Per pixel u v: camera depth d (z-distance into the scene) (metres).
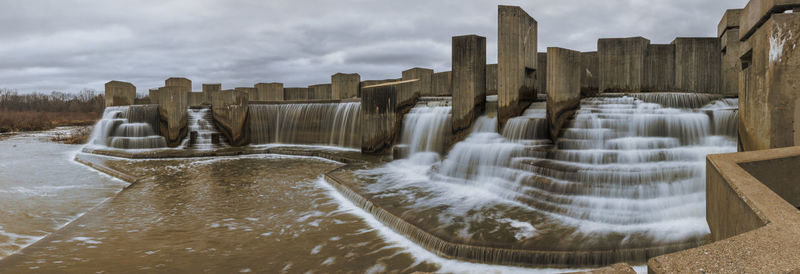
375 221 8.17
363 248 6.79
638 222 6.76
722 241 2.50
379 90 16.31
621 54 16.94
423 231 6.82
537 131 11.24
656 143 9.24
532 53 13.74
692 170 7.65
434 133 14.84
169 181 12.37
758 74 6.04
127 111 22.22
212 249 6.86
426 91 20.30
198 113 23.11
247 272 5.99
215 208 9.27
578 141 9.55
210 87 27.30
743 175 3.61
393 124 16.08
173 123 20.69
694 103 12.21
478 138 12.44
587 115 10.98
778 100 5.53
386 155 16.31
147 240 7.29
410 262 6.17
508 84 12.34
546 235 6.40
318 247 6.87
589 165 8.53
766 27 5.72
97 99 86.75
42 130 41.69
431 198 8.90
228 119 21.44
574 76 11.51
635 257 5.68
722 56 16.02
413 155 14.41
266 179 12.59
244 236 7.45
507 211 7.77
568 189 7.87
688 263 2.28
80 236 7.48
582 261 5.68
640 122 10.09
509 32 12.25
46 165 16.34
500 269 5.79
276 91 26.47
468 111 13.59
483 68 13.82
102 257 6.54
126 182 13.07
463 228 6.86
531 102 13.88
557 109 10.77
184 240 7.29
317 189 11.11
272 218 8.48
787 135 5.49
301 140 21.77
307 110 21.56
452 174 10.74
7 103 84.69
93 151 19.48
